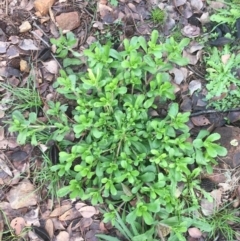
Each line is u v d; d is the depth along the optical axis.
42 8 0.53
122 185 0.45
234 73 0.50
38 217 0.49
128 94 0.47
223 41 0.51
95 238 0.48
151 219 0.43
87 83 0.44
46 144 0.49
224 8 0.53
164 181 0.45
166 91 0.46
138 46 0.47
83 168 0.44
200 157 0.46
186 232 0.48
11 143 0.50
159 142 0.46
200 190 0.48
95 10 0.53
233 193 0.48
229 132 0.49
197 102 0.50
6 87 0.51
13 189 0.49
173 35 0.52
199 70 0.51
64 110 0.48
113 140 0.46
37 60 0.52
